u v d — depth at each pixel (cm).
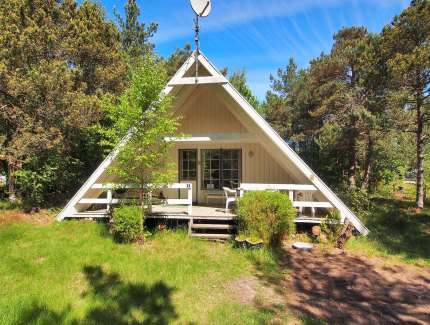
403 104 1354
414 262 694
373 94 1540
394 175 1961
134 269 595
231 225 828
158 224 863
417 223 1059
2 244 704
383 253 746
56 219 895
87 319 428
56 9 1171
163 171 848
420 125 1353
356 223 837
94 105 1065
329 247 778
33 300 470
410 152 1702
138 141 739
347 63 1739
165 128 742
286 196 780
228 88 834
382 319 448
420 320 448
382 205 1420
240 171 1151
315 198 1037
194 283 553
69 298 483
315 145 2142
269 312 457
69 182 1254
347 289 551
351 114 1551
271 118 2411
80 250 683
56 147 1061
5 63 962
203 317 443
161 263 628
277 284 564
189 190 846
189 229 836
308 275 610
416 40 1248
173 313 450
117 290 513
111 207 891
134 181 786
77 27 1150
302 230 888
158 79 739
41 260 633
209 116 1141
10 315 430
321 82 1906
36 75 927
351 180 1755
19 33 1016
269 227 749
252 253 703
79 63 1198
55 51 1117
